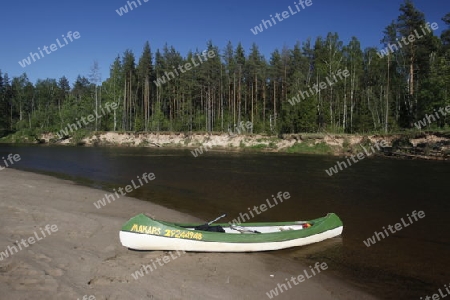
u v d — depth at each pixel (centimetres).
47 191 1762
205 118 6444
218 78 6166
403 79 4775
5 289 691
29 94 9419
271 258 966
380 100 4812
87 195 1725
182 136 5794
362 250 1034
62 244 980
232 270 870
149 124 6519
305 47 6144
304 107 4750
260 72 5781
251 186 2025
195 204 1599
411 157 3266
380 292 775
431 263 933
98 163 3291
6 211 1305
